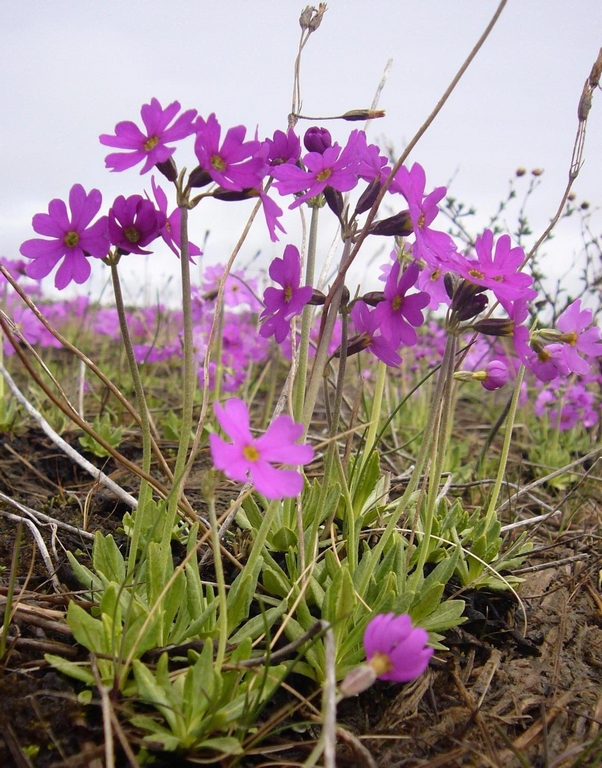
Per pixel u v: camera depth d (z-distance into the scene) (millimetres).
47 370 157
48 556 172
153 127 118
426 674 151
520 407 419
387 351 148
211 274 367
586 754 124
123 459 144
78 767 112
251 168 120
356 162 129
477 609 181
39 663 134
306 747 125
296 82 172
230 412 111
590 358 381
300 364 170
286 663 137
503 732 138
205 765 117
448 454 288
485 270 134
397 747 130
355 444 296
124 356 470
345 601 135
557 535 242
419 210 128
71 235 127
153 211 125
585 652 169
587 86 156
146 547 138
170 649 134
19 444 273
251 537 179
